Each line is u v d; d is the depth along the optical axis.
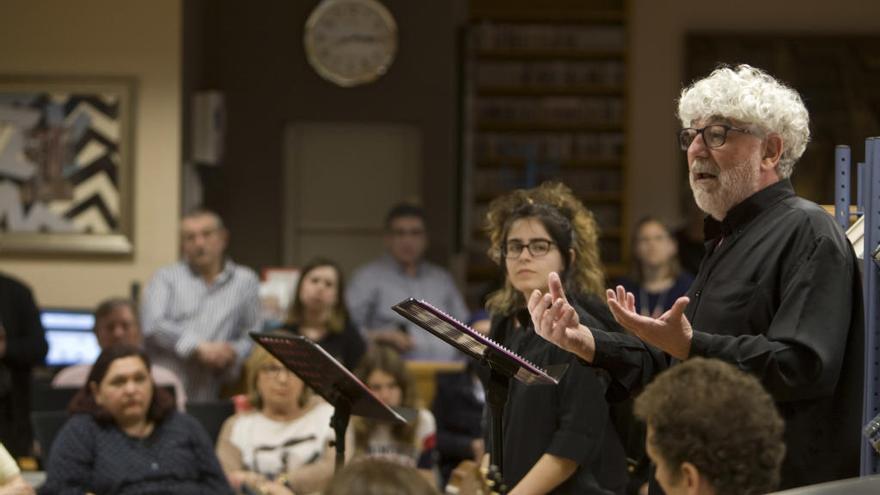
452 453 13.48
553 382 6.08
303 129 21.78
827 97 25.83
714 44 25.92
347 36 21.45
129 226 18.33
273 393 11.67
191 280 15.51
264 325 16.00
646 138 26.02
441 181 21.58
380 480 3.96
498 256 8.00
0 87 18.38
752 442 4.47
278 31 21.48
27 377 14.84
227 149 21.48
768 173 6.29
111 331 14.16
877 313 6.75
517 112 25.97
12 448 14.62
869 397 6.75
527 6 26.25
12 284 14.96
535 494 7.32
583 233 7.79
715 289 6.25
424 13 21.52
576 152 26.02
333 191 21.83
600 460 7.50
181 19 18.52
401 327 17.05
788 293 5.91
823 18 25.92
